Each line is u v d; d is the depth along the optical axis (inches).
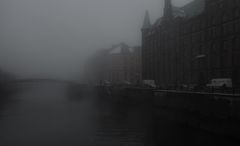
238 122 957.2
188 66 2383.1
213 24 2086.6
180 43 2513.5
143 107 1894.7
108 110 2043.6
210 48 2110.0
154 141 1051.9
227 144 949.8
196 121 1209.4
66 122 1529.3
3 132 1261.1
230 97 1004.6
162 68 2805.1
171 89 1734.7
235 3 1866.4
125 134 1181.7
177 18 2571.4
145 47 3213.6
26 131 1285.7
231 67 1884.8
